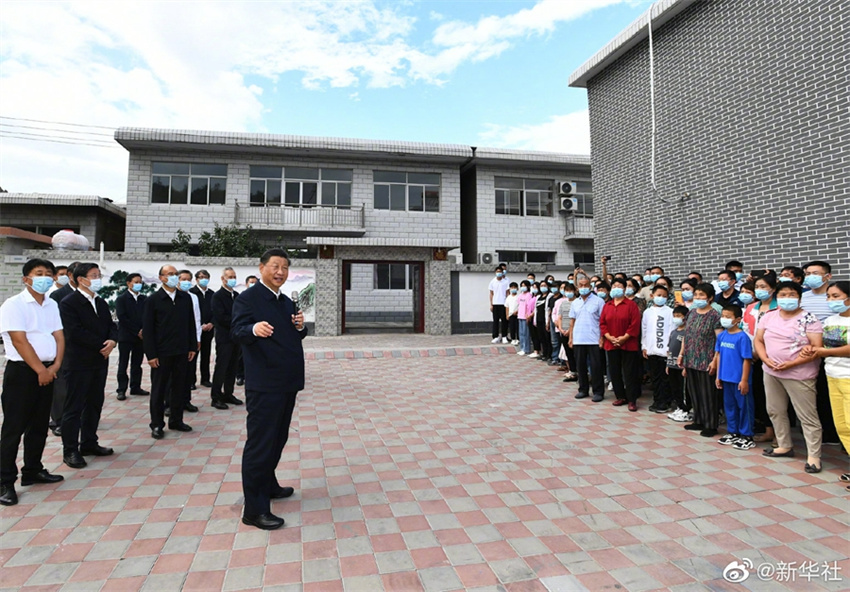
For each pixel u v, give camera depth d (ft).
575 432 16.62
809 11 20.17
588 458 14.07
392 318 59.77
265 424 10.04
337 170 57.52
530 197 62.13
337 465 13.57
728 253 24.00
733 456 14.26
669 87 27.45
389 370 28.27
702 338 16.38
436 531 9.84
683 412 18.21
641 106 29.55
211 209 53.57
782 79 21.33
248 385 10.21
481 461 13.85
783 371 13.41
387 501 11.25
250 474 9.93
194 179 53.93
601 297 23.45
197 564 8.63
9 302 11.50
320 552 9.05
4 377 11.59
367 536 9.64
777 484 12.16
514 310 36.83
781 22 21.35
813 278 14.32
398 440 15.76
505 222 60.44
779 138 21.47
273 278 10.70
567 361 25.59
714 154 24.71
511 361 31.45
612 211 32.17
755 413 16.99
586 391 21.74
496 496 11.51
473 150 57.72
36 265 11.95
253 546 9.25
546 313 30.35
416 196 59.26
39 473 12.17
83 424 14.05
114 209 55.01
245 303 10.43
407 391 22.99
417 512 10.68
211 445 15.30
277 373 10.19
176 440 15.79
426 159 57.98
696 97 25.72
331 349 32.78
